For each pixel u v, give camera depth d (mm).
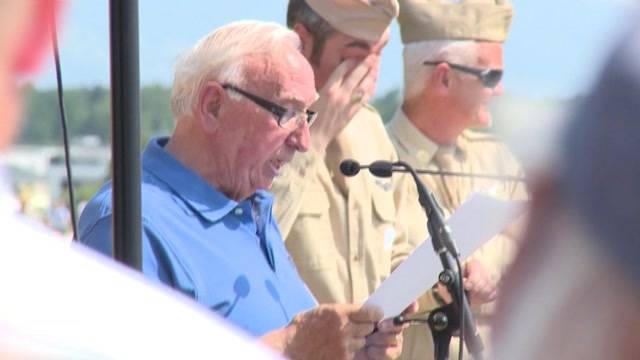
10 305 4270
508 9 16391
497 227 12328
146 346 4402
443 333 12500
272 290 13070
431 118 16766
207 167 13133
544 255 4863
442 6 16531
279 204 15156
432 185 16672
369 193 15766
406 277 12477
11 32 4906
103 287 4469
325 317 12477
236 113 13148
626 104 4730
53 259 4438
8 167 4941
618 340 4715
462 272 12484
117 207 10625
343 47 15641
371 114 16297
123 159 10578
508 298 4988
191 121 13203
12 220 4484
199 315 4641
